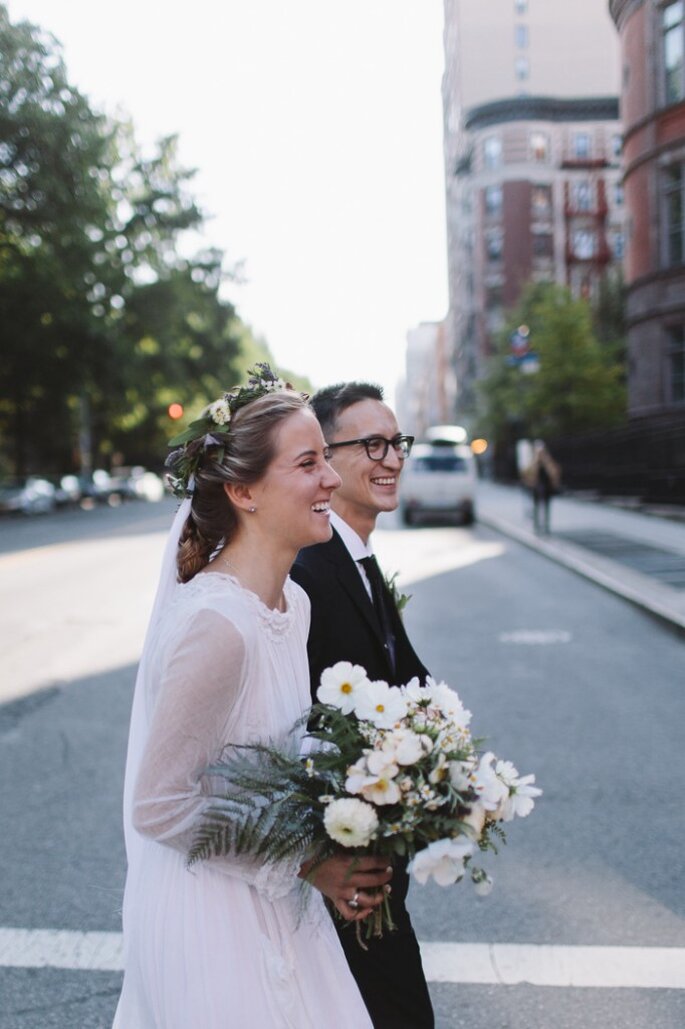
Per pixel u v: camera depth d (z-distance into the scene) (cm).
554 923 373
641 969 337
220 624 171
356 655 237
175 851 179
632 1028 301
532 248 5350
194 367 4812
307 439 189
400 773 173
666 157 2577
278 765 174
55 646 936
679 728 639
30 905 391
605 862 430
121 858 436
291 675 191
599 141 4788
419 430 16688
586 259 5259
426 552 1816
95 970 342
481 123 5134
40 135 2608
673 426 2297
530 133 5044
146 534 2428
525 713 681
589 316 4256
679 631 972
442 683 201
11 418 4666
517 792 184
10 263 3038
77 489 4750
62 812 494
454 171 5950
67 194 2744
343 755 178
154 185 3691
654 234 2645
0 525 3225
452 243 7881
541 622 1062
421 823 172
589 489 3155
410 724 185
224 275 4509
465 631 1009
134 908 186
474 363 6312
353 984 192
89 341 3403
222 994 172
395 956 225
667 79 2553
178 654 169
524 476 1988
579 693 741
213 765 173
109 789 529
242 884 179
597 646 928
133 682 781
